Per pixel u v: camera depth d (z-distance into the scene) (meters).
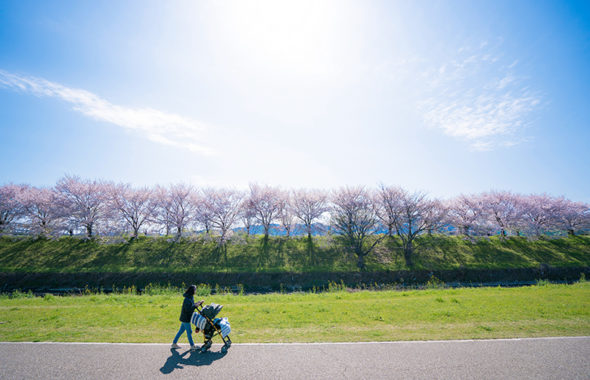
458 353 6.56
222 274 29.95
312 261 34.19
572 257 34.94
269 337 7.77
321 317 9.91
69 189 38.78
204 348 6.71
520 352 6.61
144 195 40.75
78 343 7.23
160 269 30.45
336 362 6.09
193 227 41.41
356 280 29.73
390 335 7.86
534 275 31.02
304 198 43.75
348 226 35.75
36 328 8.62
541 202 44.69
